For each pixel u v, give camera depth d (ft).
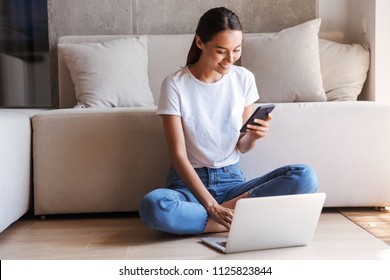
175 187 9.13
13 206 9.43
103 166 10.41
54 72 13.74
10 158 9.30
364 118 10.52
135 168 10.45
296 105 10.57
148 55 12.83
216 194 9.11
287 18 13.65
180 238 8.91
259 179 9.04
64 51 12.60
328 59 12.48
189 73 9.03
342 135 10.50
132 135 10.42
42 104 13.79
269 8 13.62
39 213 10.42
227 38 8.30
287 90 11.84
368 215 10.43
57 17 13.61
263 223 7.96
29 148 10.31
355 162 10.53
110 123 10.39
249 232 7.95
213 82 9.04
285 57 11.98
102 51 12.34
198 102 8.97
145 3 13.57
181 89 8.93
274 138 10.46
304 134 10.47
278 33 12.40
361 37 13.00
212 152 9.04
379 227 9.48
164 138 10.46
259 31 13.62
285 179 8.69
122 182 10.44
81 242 8.82
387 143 10.53
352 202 10.59
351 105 10.56
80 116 10.37
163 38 12.96
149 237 9.04
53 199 10.37
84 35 13.57
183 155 8.69
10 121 9.45
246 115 9.43
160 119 10.44
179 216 8.52
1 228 8.87
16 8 13.75
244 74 9.32
